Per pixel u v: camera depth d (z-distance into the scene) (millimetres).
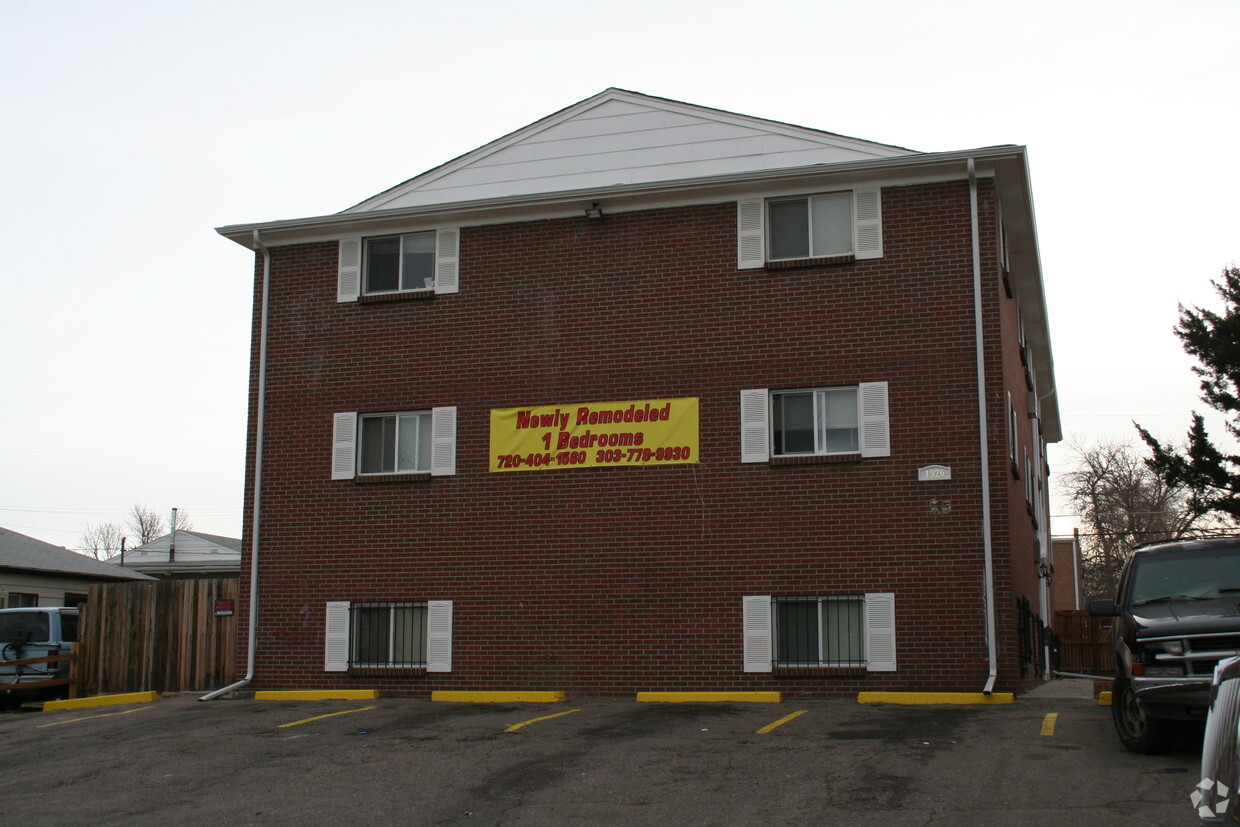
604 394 18641
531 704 17031
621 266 18922
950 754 11602
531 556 18547
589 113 20750
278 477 19906
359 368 19844
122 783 11992
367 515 19391
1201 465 36000
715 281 18469
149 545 58469
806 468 17641
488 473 18938
